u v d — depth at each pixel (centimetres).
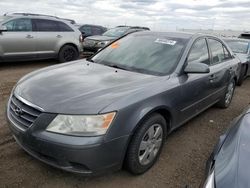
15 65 974
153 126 326
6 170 317
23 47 926
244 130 240
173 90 351
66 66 399
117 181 312
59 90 301
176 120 377
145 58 402
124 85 321
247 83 955
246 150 209
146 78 348
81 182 306
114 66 398
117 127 277
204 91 444
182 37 436
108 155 276
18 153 353
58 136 265
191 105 409
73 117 266
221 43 553
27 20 941
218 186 187
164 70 376
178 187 312
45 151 272
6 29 881
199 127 490
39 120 274
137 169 316
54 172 319
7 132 407
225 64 541
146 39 445
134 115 292
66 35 1051
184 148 405
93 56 456
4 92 614
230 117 554
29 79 346
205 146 417
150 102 312
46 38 985
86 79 334
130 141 301
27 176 309
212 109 597
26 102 291
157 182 317
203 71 374
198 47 444
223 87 546
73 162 268
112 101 282
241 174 187
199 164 363
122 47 444
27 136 281
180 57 392
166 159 368
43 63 1047
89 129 265
